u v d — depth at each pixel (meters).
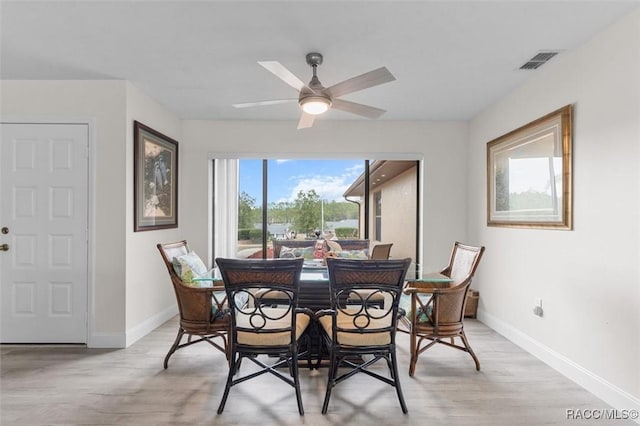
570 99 2.61
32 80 3.15
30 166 3.14
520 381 2.53
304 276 2.71
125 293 3.16
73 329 3.15
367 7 2.05
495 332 3.61
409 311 2.94
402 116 4.27
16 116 3.14
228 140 4.46
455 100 3.68
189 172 4.45
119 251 3.16
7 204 3.13
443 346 3.21
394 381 2.21
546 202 2.85
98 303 3.14
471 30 2.30
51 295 3.14
